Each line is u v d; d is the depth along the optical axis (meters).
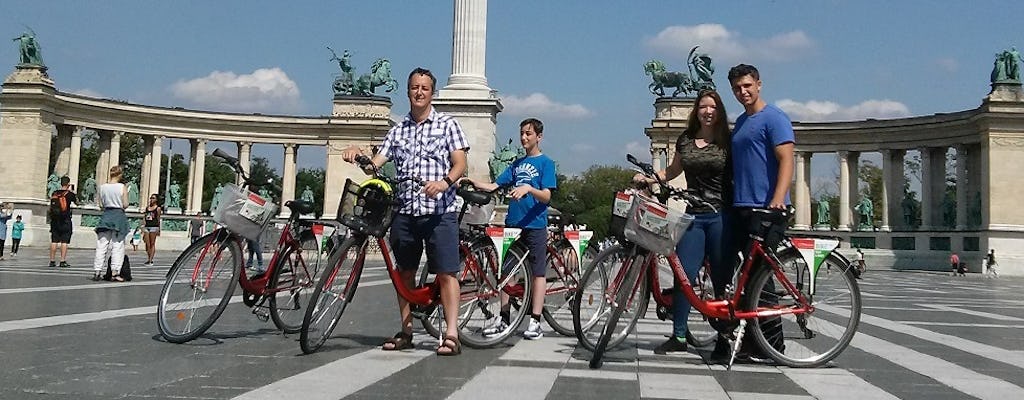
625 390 7.96
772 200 10.17
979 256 74.44
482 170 47.62
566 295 13.16
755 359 10.30
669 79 89.69
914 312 19.77
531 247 12.19
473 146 47.94
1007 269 72.25
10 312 13.16
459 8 49.84
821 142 90.81
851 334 10.10
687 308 10.84
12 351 9.24
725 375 9.12
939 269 78.44
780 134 10.26
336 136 85.81
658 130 87.75
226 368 8.55
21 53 74.94
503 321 11.66
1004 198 74.12
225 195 10.62
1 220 35.94
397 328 13.02
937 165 86.19
